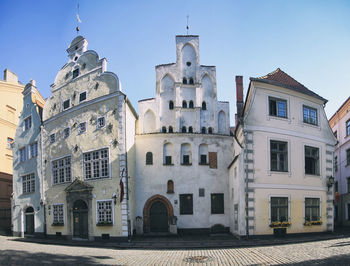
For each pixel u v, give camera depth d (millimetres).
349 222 30031
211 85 25984
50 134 26469
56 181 25250
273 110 21328
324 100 23156
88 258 13648
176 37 26406
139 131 24906
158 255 14352
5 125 36812
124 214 20453
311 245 15680
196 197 23422
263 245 16734
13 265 12102
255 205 19344
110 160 21625
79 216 22766
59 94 26516
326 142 23031
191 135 24094
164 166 23672
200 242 18469
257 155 19984
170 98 25594
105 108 22656
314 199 21594
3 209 33094
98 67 23781
